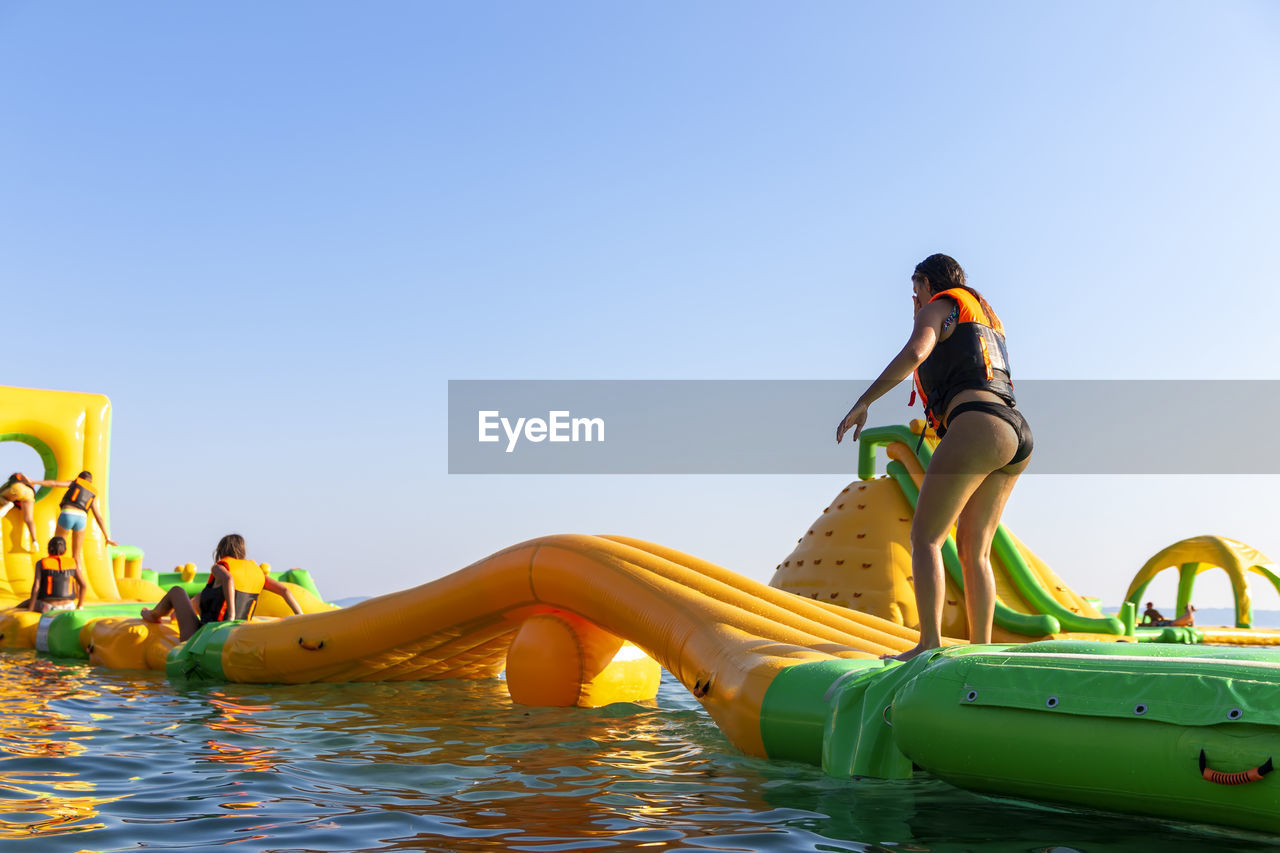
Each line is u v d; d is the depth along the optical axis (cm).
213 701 546
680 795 310
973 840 258
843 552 805
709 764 359
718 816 284
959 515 380
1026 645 319
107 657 750
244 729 447
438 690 598
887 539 802
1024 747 262
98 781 331
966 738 275
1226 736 230
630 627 455
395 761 370
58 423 1259
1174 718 239
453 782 332
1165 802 242
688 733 436
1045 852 246
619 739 421
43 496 1239
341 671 604
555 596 499
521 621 552
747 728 364
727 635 405
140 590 1269
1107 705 252
